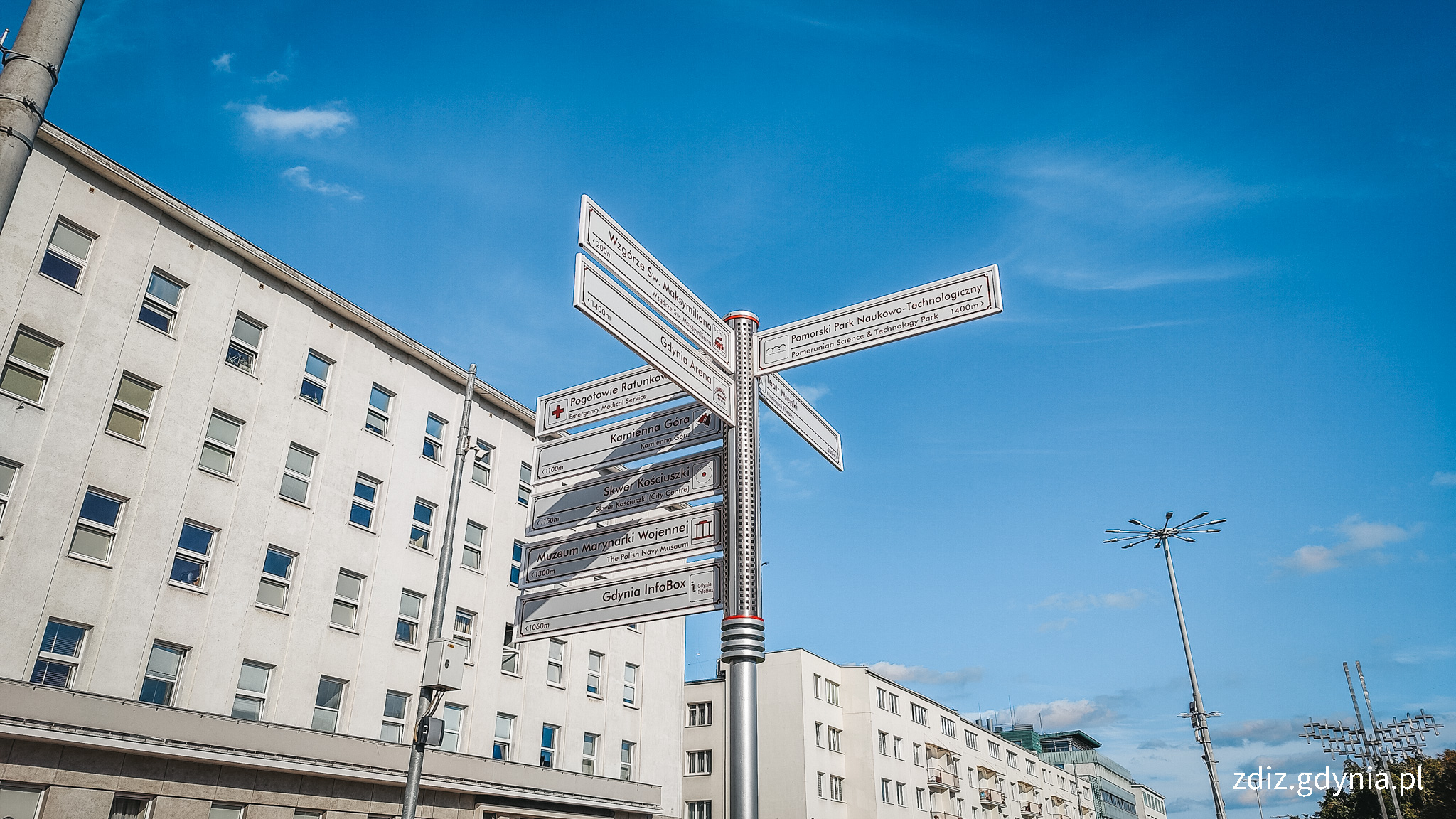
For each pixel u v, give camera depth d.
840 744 49.31
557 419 10.27
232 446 20.88
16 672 16.20
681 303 8.02
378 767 21.38
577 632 8.71
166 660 18.66
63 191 18.67
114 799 16.92
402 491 24.70
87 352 18.41
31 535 16.86
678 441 8.93
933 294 8.03
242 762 18.70
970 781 61.75
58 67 4.26
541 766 26.09
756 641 7.18
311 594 21.67
